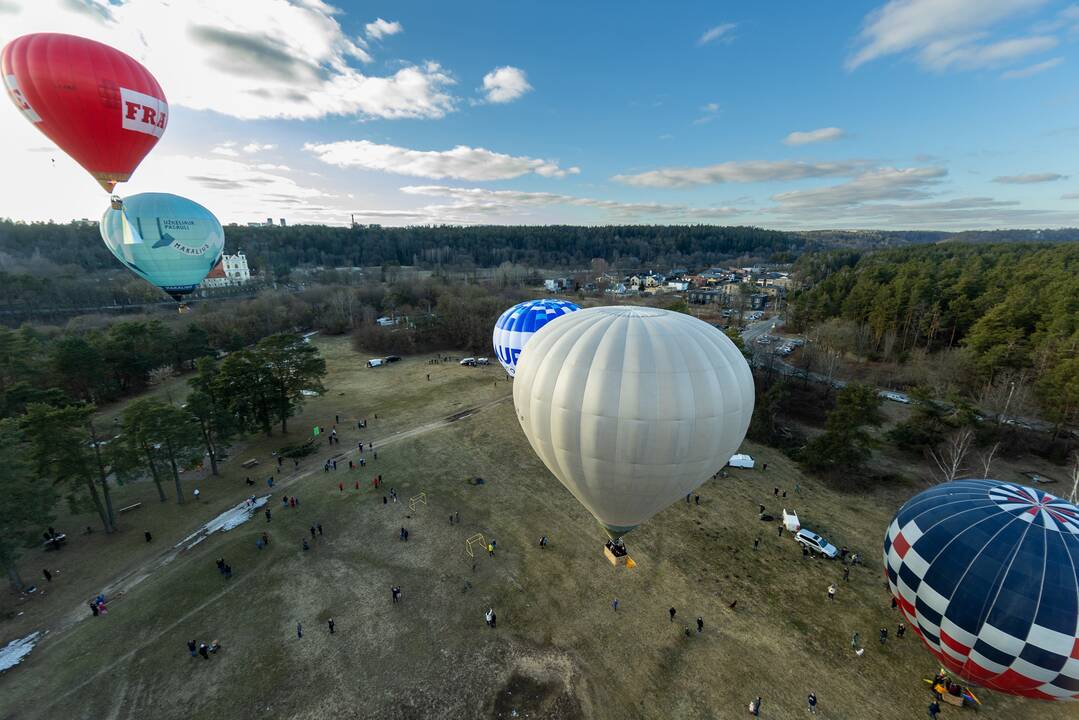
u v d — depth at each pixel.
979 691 17.83
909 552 17.56
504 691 17.83
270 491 31.47
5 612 21.31
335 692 17.73
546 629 20.44
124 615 21.12
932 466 33.97
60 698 17.52
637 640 19.91
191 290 39.97
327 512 28.86
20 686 17.92
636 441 15.37
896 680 18.25
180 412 29.81
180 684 18.03
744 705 17.31
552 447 17.08
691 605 21.66
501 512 28.94
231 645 19.66
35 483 23.22
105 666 18.73
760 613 21.27
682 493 17.56
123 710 17.11
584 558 24.77
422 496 30.64
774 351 54.56
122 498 30.67
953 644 16.12
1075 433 36.97
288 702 17.39
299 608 21.56
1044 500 16.55
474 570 23.91
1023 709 17.20
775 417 42.19
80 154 26.73
